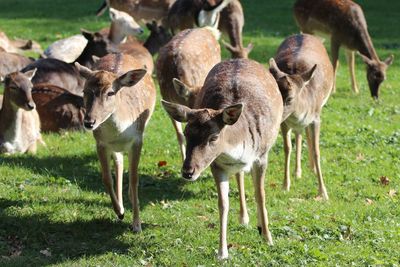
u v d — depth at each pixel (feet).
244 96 34.47
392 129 56.44
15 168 44.91
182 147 47.24
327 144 52.03
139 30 72.33
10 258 33.09
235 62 37.24
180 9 72.13
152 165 47.16
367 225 37.88
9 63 65.77
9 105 47.78
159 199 41.60
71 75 61.16
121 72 39.11
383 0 113.19
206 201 41.47
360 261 33.37
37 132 50.14
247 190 42.98
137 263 33.12
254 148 33.86
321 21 69.72
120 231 36.73
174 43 46.16
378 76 65.05
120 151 37.40
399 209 40.47
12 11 104.22
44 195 40.55
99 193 41.91
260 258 33.60
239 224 37.73
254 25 94.94
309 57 44.37
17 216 37.29
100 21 96.73
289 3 110.52
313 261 33.32
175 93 44.73
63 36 88.28
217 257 33.37
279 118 36.32
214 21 71.51
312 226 37.40
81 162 47.50
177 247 34.88
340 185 44.65
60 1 112.68
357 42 67.41
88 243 35.24
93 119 34.24
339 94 66.85
